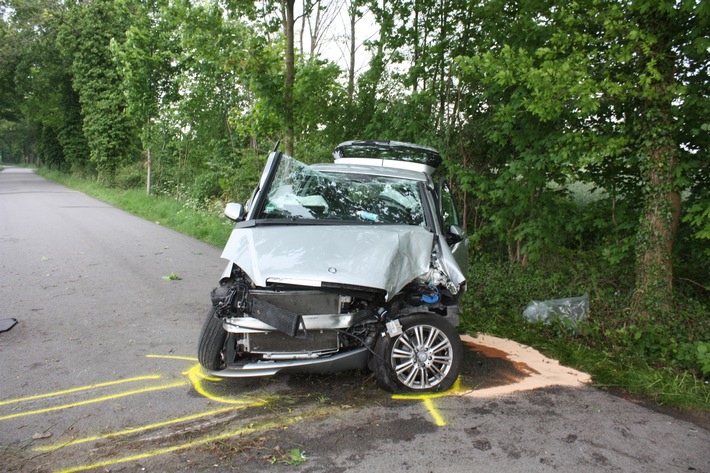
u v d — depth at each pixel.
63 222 15.51
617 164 6.82
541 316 6.29
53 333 5.66
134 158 34.78
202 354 4.15
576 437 3.56
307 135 11.62
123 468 3.08
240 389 4.24
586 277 7.54
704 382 4.75
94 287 7.76
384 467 3.11
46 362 4.83
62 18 34.91
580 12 6.32
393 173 5.56
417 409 3.90
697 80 6.00
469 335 5.93
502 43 8.23
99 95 30.56
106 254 10.49
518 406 4.04
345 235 4.39
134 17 20.97
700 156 5.98
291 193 4.95
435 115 9.52
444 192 6.42
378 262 4.05
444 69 9.48
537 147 7.58
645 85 5.48
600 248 8.02
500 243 9.62
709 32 5.50
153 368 4.71
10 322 5.90
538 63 7.25
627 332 5.58
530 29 7.64
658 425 3.82
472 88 9.05
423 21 9.91
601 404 4.16
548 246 8.07
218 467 3.10
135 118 22.70
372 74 10.94
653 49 5.76
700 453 3.41
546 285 7.41
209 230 13.64
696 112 5.87
